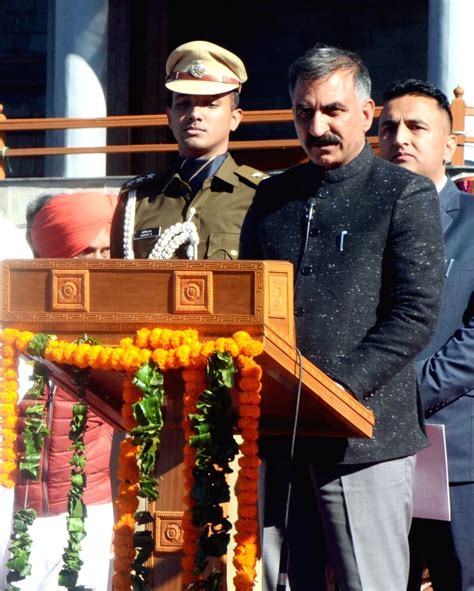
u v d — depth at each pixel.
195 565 5.19
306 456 5.86
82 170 17.42
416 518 7.27
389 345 5.59
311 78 5.96
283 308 5.13
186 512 5.24
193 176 7.68
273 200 6.18
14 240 8.77
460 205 7.56
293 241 6.00
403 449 5.82
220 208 7.55
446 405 7.14
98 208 8.91
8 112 23.44
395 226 5.79
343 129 5.95
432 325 5.68
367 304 5.75
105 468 8.03
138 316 5.16
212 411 5.06
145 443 5.16
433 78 15.59
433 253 5.75
